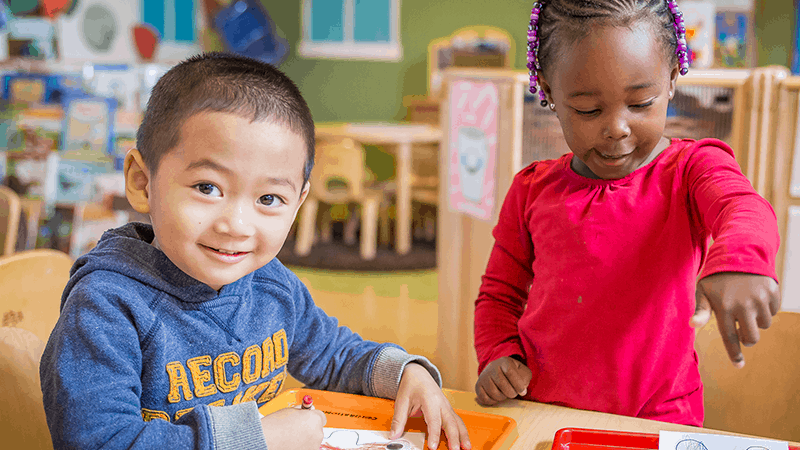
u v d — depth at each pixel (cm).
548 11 80
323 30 537
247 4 527
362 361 88
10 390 82
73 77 341
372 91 538
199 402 77
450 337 222
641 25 73
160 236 68
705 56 231
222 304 77
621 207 87
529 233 99
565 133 81
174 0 470
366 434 78
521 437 77
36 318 103
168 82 70
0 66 335
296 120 69
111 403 65
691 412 90
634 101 75
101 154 345
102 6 404
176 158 66
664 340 88
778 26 443
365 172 534
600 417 82
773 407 101
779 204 171
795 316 100
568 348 91
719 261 61
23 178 337
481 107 195
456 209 215
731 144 169
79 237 341
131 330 70
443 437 77
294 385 206
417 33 524
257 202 67
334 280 390
